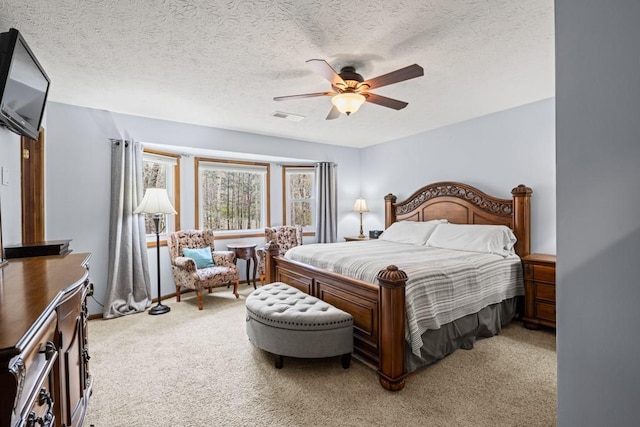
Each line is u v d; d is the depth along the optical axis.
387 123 4.34
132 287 3.78
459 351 2.70
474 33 2.10
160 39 2.15
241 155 5.00
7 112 1.66
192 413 1.89
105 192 3.68
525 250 3.51
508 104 3.61
